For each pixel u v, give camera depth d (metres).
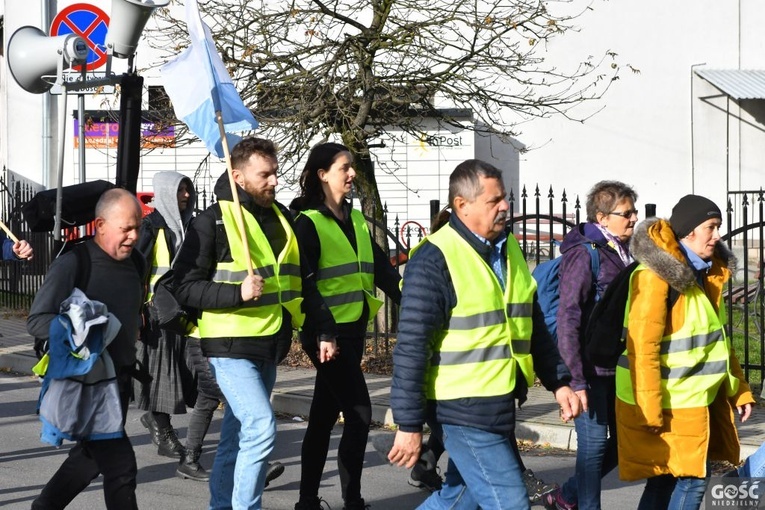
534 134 21.97
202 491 6.79
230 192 5.32
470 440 4.15
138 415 9.36
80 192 6.07
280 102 12.04
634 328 4.72
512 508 4.12
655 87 22.05
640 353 4.70
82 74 7.42
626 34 21.95
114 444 4.81
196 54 5.96
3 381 11.31
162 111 13.08
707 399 4.75
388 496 6.70
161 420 7.54
